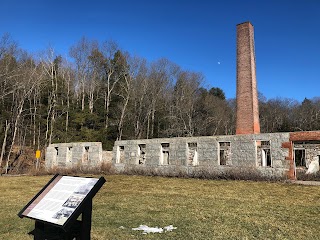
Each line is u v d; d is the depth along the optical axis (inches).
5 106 1675.7
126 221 317.1
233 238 256.2
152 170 933.8
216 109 2086.6
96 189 165.5
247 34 1048.8
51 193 177.6
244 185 634.2
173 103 2037.4
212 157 827.4
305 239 253.9
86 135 1667.1
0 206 407.8
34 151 1620.3
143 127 1907.0
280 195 499.2
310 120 2047.2
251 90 1000.2
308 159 1103.6
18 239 254.4
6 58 1565.0
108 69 2004.2
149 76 1975.9
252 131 970.7
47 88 1785.2
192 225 299.9
